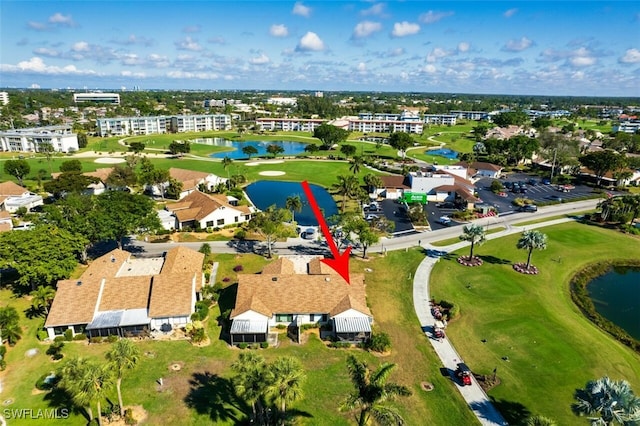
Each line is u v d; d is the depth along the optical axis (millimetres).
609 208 106500
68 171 127000
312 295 59344
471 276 74750
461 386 46906
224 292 67312
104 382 37562
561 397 45562
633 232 98812
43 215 86750
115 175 127688
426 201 124000
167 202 120500
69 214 81688
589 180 155875
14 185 117875
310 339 55469
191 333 55281
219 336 55688
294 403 43250
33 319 58906
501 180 157500
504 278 74125
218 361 50438
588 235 97375
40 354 51500
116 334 55031
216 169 170375
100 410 40406
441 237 95000
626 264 83562
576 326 59938
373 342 53062
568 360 51812
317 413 42125
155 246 87562
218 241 91125
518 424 41500
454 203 124812
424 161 195750
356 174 163250
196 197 109562
